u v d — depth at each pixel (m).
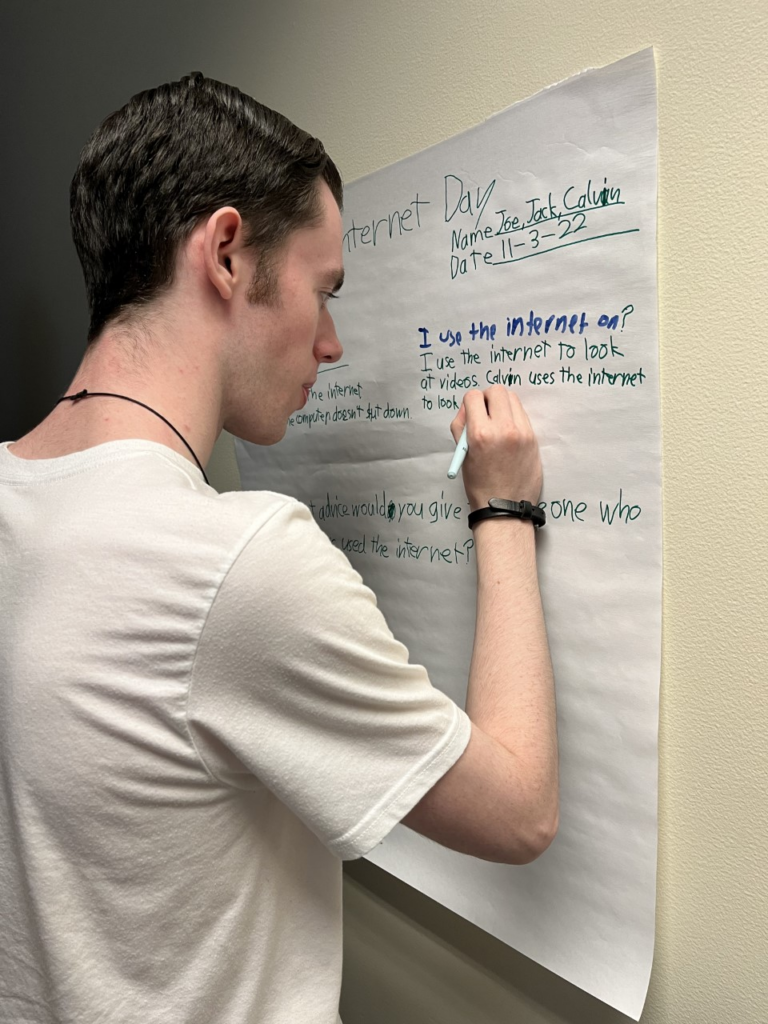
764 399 0.53
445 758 0.47
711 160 0.54
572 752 0.68
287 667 0.44
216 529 0.44
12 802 0.45
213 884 0.48
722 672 0.58
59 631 0.44
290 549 0.44
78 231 0.57
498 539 0.64
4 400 1.82
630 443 0.61
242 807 0.49
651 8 0.56
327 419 0.93
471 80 0.71
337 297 0.89
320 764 0.45
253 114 0.56
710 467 0.57
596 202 0.61
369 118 0.84
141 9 1.22
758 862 0.58
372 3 0.82
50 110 1.51
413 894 0.91
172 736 0.44
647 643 0.61
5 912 0.48
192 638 0.43
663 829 0.64
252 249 0.55
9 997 0.49
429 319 0.77
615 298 0.60
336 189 0.64
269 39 0.97
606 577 0.63
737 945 0.60
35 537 0.47
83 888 0.45
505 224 0.68
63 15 1.43
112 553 0.44
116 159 0.54
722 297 0.55
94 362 0.55
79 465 0.49
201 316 0.55
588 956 0.68
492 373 0.71
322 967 0.56
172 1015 0.47
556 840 0.70
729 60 0.52
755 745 0.57
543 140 0.64
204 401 0.56
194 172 0.53
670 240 0.57
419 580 0.82
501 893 0.76
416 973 0.91
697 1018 0.63
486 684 0.58
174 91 0.55
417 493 0.81
